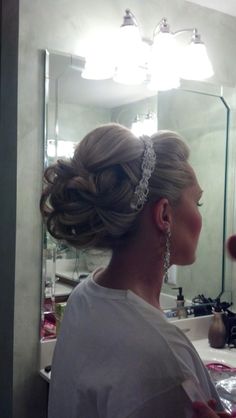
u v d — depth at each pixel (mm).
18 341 1489
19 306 1486
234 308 1975
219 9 1903
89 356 527
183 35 1821
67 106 1570
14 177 1492
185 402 469
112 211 533
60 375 582
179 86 1823
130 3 1691
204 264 1915
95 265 1542
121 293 545
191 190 580
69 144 1579
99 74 1613
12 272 1505
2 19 1642
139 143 549
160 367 477
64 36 1546
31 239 1498
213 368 1446
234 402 1083
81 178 543
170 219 556
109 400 484
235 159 1982
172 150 561
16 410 1491
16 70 1471
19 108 1457
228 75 1961
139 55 1650
